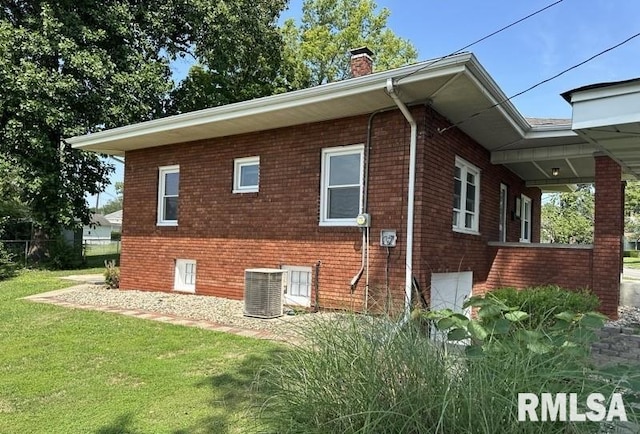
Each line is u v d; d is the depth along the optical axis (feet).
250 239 28.86
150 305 26.76
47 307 25.86
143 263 34.22
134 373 14.53
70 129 46.50
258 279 23.26
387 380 7.72
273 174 28.09
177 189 33.22
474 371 7.32
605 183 27.20
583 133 17.35
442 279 25.36
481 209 30.66
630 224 135.85
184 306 26.45
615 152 20.95
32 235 56.59
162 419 11.10
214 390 13.01
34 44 44.86
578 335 8.35
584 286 27.66
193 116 27.22
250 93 68.03
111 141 32.32
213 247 30.58
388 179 23.80
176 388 13.20
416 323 9.30
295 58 83.10
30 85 44.11
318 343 9.09
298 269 26.99
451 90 20.99
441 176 24.56
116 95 48.65
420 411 7.04
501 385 6.89
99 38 48.06
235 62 61.72
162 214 33.96
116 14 49.80
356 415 7.16
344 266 25.03
